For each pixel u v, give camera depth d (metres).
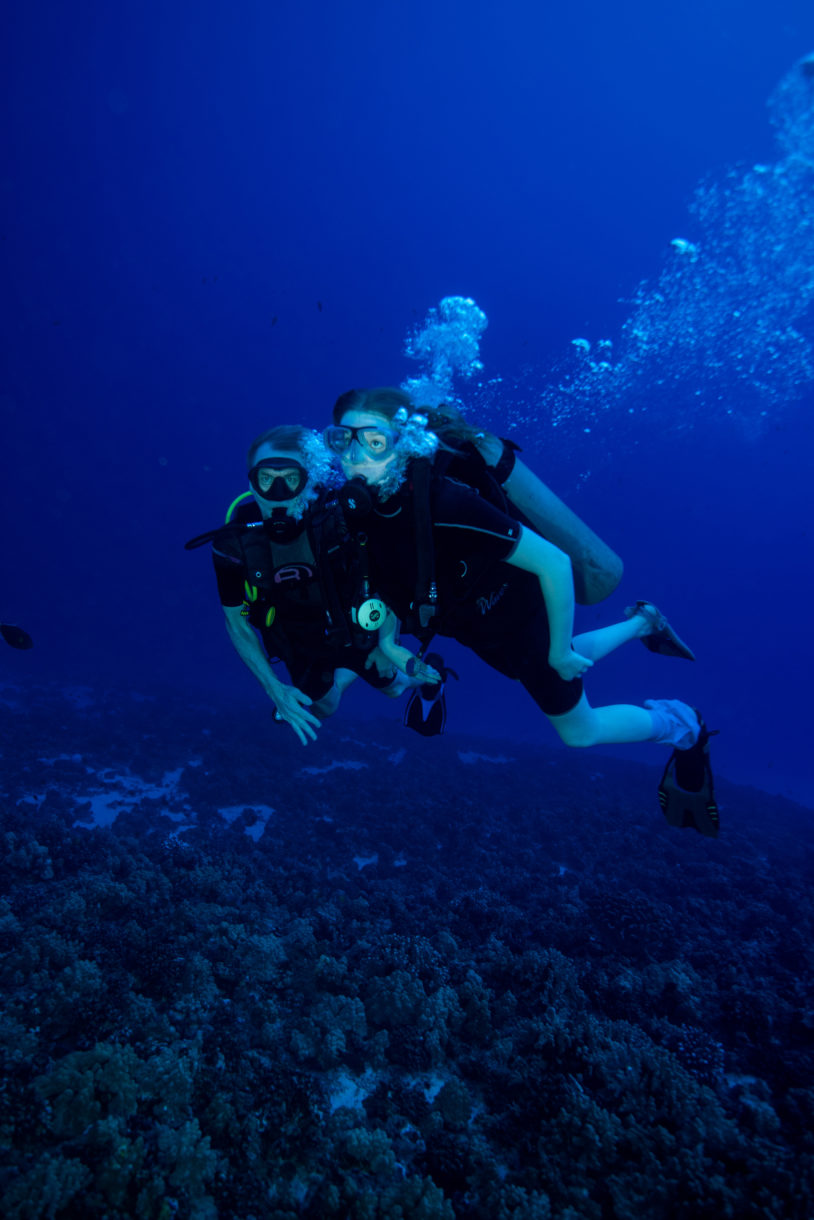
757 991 6.39
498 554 2.21
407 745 19.80
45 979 5.25
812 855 12.75
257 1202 3.85
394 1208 3.80
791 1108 4.85
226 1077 4.51
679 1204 3.92
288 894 8.09
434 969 6.01
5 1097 3.95
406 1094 4.83
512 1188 4.00
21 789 12.38
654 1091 4.80
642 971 6.94
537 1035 5.33
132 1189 3.66
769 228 19.61
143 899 6.82
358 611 2.40
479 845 12.00
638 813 14.45
